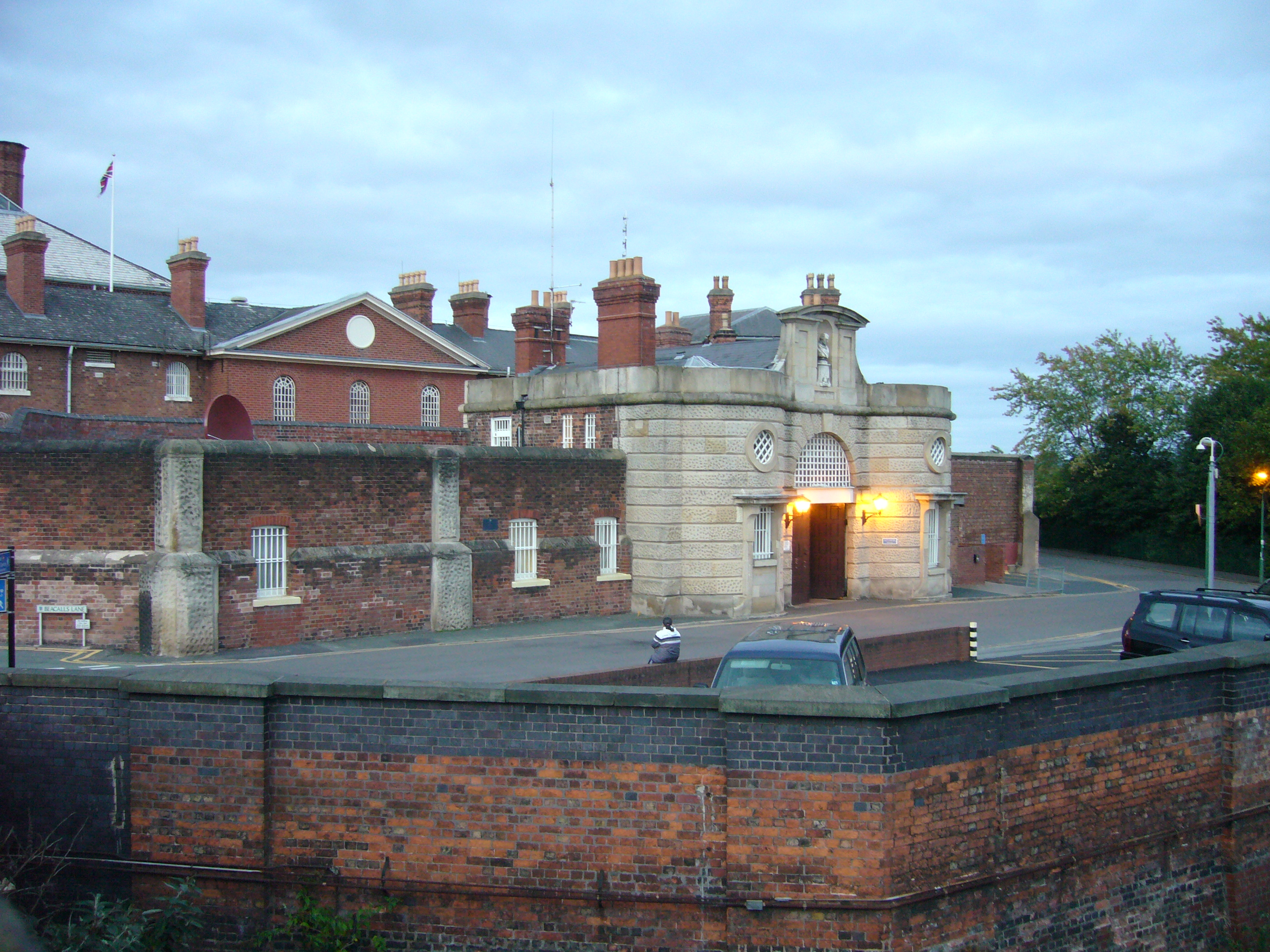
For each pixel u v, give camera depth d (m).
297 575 24.52
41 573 23.22
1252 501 51.22
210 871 10.69
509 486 28.62
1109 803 11.83
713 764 10.16
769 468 31.98
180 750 10.80
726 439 30.92
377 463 26.00
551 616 29.39
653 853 10.25
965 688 10.57
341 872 10.70
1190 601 21.12
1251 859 13.11
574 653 24.19
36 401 43.31
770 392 32.00
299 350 50.03
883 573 37.06
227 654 23.00
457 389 56.12
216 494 23.22
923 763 10.12
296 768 10.77
